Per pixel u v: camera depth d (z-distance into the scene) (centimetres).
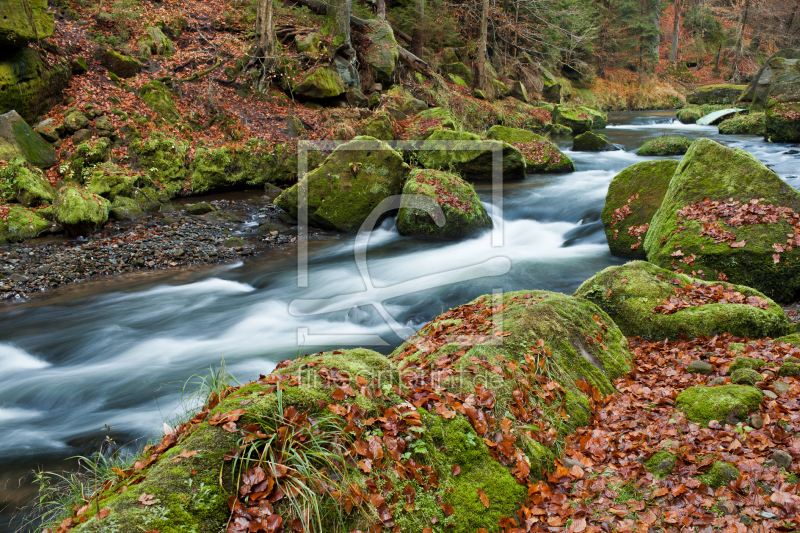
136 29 1698
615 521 298
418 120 1927
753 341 509
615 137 2352
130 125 1402
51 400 573
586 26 3322
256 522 230
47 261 988
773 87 2147
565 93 3438
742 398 376
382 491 270
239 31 1964
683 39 4841
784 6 4009
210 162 1477
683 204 801
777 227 705
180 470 237
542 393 377
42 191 1167
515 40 3016
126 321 785
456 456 311
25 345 710
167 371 625
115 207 1234
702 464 327
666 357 504
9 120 1198
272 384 291
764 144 1903
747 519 284
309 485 249
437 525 275
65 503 358
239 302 860
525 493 313
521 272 907
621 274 607
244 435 254
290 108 1781
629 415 399
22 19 1248
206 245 1112
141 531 212
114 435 496
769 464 319
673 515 295
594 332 473
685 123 2920
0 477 441
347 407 289
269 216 1316
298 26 2034
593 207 1220
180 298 874
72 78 1447
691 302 572
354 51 2016
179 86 1608
